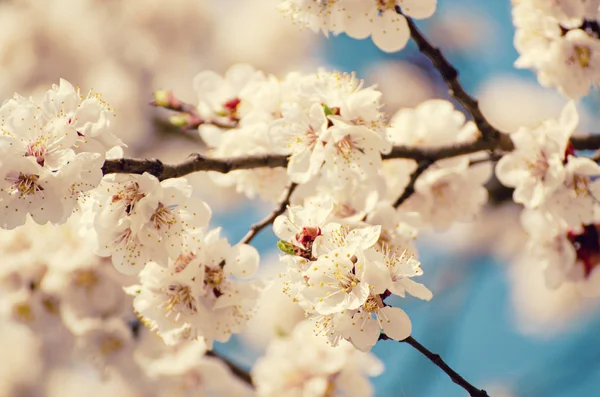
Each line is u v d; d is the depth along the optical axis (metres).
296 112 0.84
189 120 0.92
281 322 1.11
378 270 0.77
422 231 1.23
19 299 0.97
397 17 0.85
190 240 0.83
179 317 0.83
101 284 0.97
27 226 0.97
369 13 0.85
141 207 0.80
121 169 0.79
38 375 1.21
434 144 0.92
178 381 1.00
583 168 0.87
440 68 0.86
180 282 0.83
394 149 0.88
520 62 0.90
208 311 0.83
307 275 0.78
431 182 0.91
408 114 0.93
